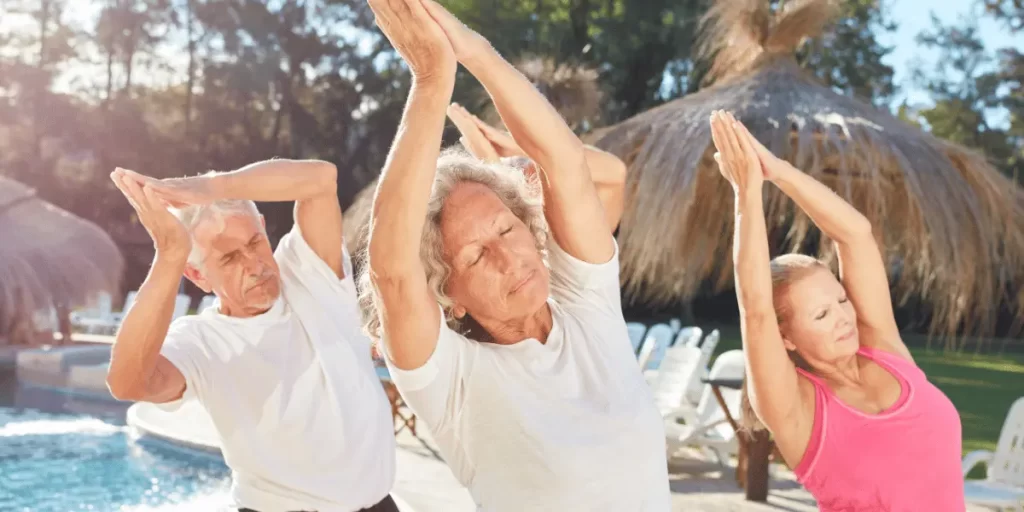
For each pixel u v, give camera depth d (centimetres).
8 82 3706
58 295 1717
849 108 765
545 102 200
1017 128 3253
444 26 191
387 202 177
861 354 256
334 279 308
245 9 3703
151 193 253
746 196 243
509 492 191
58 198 3650
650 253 742
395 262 178
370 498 294
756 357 246
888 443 241
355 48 3694
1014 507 575
